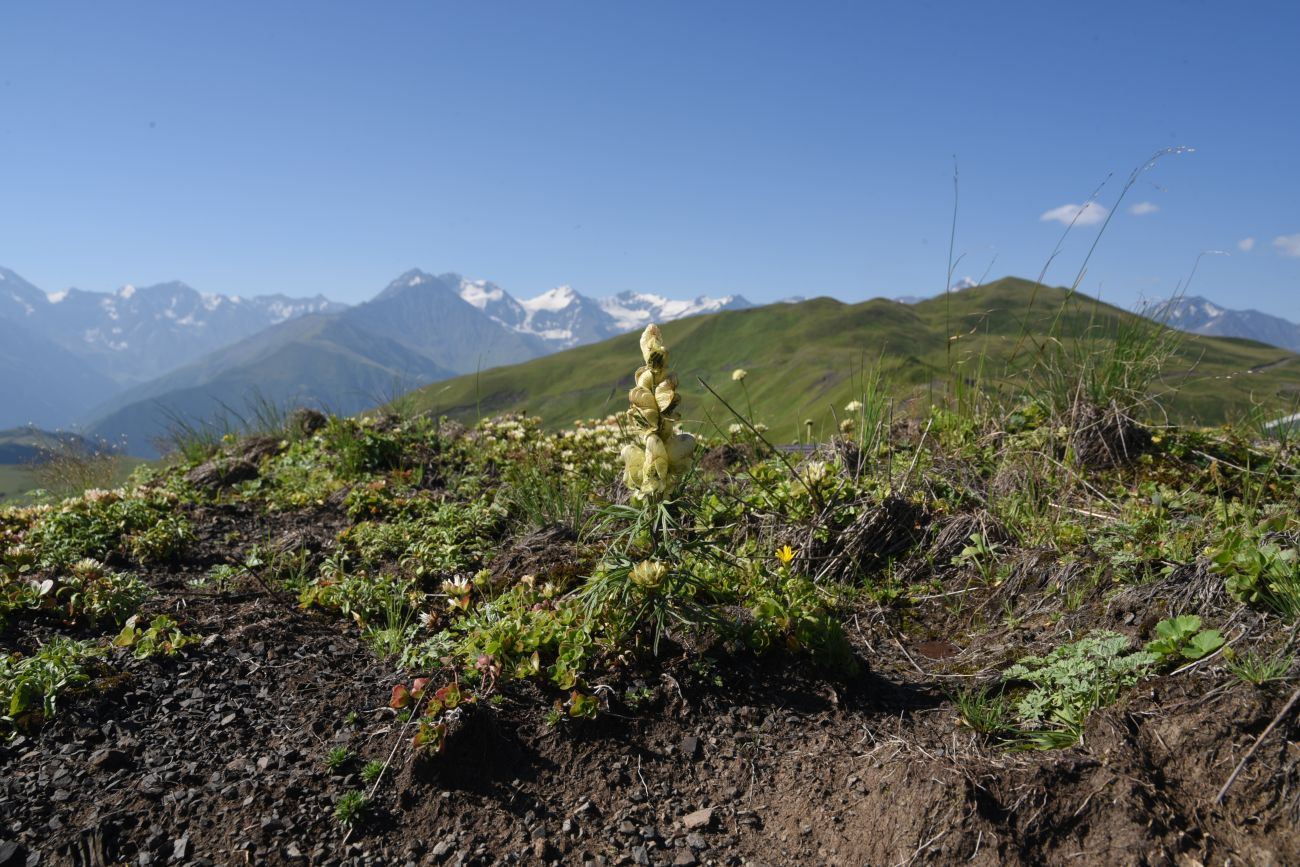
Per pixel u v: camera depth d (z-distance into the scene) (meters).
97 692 3.18
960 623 3.90
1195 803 2.29
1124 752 2.46
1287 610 2.84
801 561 4.43
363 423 7.66
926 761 2.64
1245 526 3.66
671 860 2.52
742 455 6.47
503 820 2.66
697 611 3.32
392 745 2.93
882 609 4.09
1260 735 2.34
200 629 3.84
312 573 4.80
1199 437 5.60
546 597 3.83
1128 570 3.67
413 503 5.94
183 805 2.64
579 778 2.85
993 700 3.11
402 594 4.22
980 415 5.97
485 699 3.12
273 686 3.37
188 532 5.25
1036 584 3.89
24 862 2.39
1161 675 2.79
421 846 2.55
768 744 3.02
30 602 3.82
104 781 2.74
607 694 3.15
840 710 3.19
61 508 5.56
